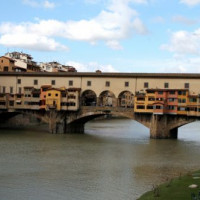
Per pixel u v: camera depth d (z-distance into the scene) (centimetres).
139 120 9181
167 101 8938
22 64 13738
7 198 3662
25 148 6862
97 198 3691
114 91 9738
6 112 10650
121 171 4959
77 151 6650
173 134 9200
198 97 8644
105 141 8244
